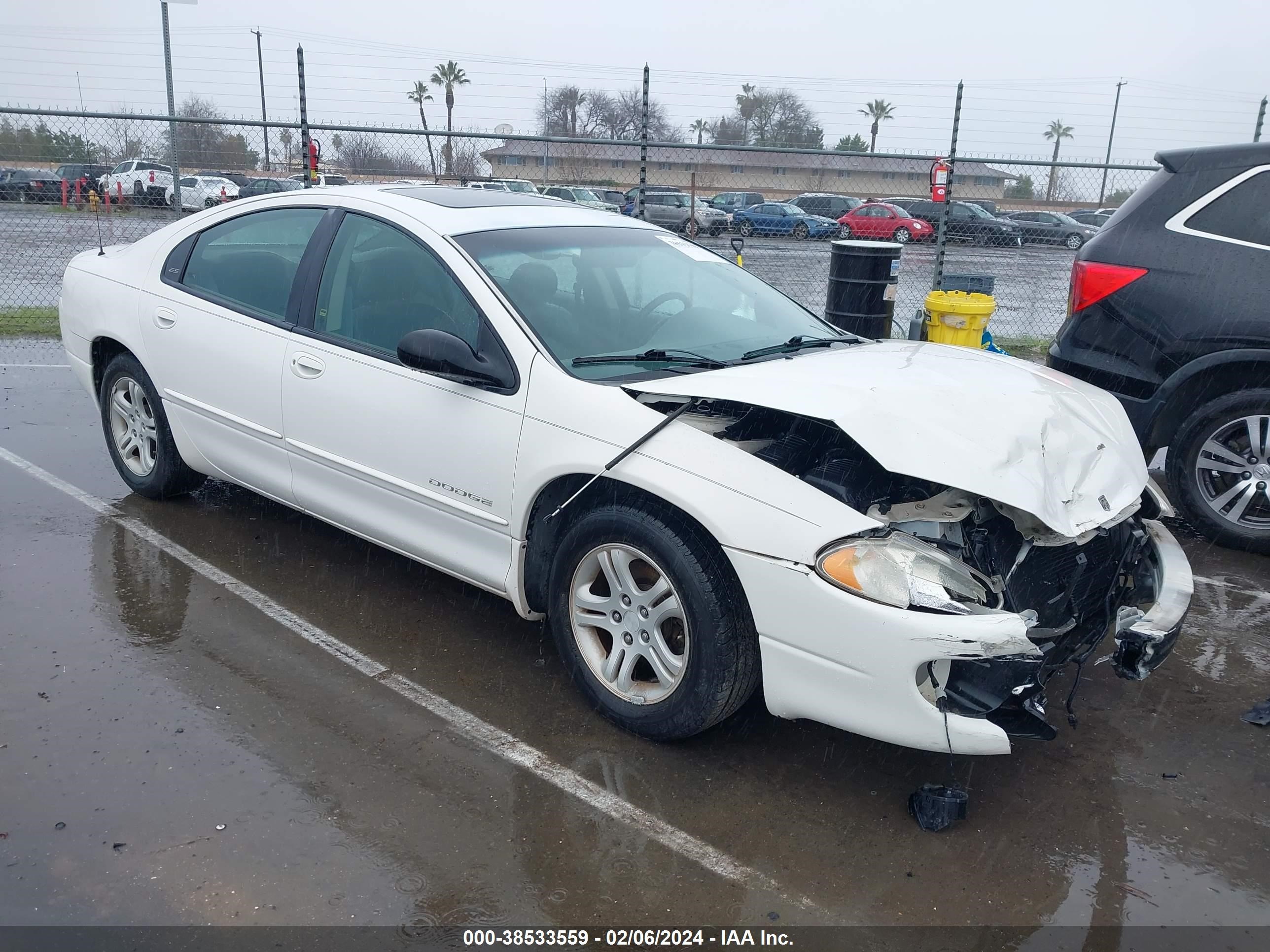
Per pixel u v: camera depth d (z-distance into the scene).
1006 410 3.11
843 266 7.14
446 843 2.71
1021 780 3.14
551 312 3.53
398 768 3.03
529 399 3.29
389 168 10.95
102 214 12.08
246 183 11.31
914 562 2.70
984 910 2.56
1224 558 5.00
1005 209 14.26
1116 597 3.32
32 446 5.93
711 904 2.54
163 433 4.75
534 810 2.87
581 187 12.70
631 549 3.12
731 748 3.24
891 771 3.16
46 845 2.61
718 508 2.88
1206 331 4.83
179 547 4.55
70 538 4.60
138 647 3.65
